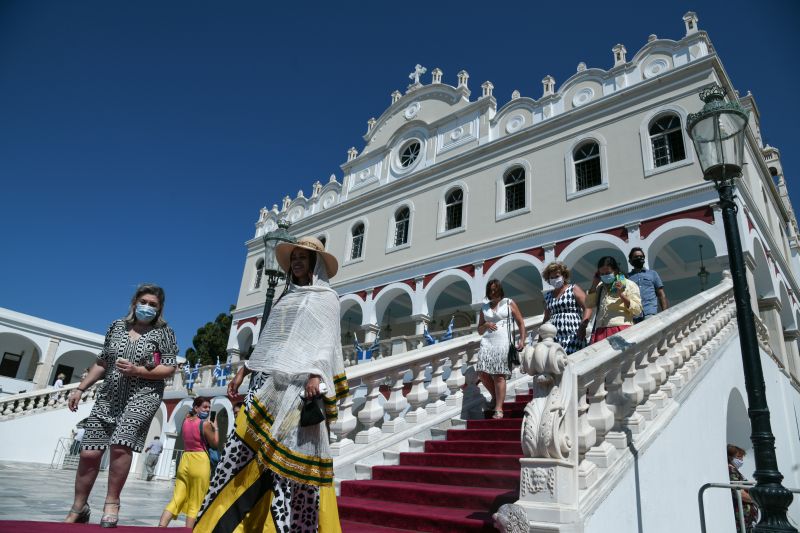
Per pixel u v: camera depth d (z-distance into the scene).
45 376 28.86
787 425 10.55
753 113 17.77
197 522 2.44
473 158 18.17
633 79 15.04
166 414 21.14
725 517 6.04
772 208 17.83
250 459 2.54
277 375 2.66
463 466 5.18
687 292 17.66
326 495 2.56
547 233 15.03
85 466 3.71
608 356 4.09
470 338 7.52
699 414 5.91
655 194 13.22
